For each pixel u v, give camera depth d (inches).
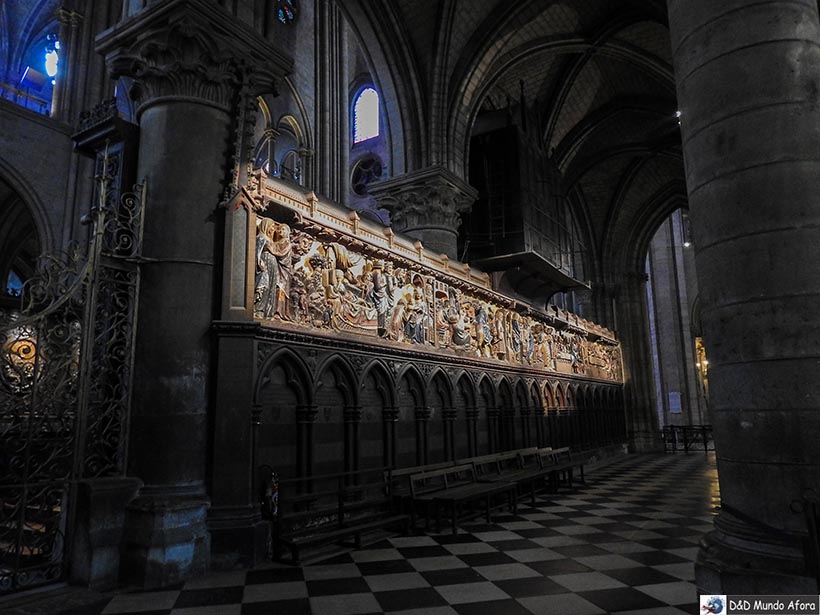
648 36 751.7
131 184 291.4
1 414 228.7
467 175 623.5
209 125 295.3
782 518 175.2
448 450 473.7
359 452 365.7
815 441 173.9
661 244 1786.4
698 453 1030.4
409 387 437.7
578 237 1160.2
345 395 365.4
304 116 1033.5
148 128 292.0
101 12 882.8
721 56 203.6
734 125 197.6
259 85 321.1
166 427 261.4
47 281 242.7
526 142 695.1
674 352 1723.7
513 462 570.3
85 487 240.4
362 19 565.0
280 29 1021.8
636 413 1115.3
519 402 631.8
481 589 224.7
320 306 347.3
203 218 285.4
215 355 279.7
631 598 211.8
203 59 291.9
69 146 832.9
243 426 275.1
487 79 658.2
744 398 187.6
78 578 233.5
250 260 296.4
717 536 192.1
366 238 399.9
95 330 266.7
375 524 306.8
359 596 217.2
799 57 194.4
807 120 190.4
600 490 519.8
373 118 1226.0
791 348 179.9
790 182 187.0
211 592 224.2
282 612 200.2
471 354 531.2
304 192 348.5
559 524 357.7
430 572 249.9
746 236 191.2
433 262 489.7
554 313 792.3
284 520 277.0
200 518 254.4
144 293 273.9
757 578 169.6
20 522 225.1
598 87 885.8
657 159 1071.6
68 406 247.6
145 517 240.8
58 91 843.4
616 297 1160.2
